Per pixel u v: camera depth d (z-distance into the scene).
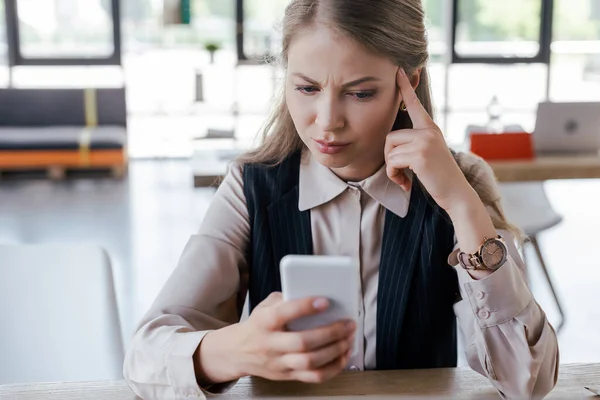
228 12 7.67
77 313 1.46
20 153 6.27
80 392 1.16
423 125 1.14
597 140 3.55
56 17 7.45
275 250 1.31
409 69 1.14
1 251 1.47
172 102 7.82
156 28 7.66
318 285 0.89
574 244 4.60
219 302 1.30
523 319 1.12
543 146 3.53
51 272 1.47
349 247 1.30
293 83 1.11
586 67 8.12
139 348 1.13
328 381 1.18
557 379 1.19
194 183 3.23
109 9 7.48
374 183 1.27
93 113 6.94
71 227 4.90
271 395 1.12
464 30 7.95
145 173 6.55
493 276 1.11
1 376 1.43
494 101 7.61
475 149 3.34
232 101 7.82
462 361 2.86
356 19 1.05
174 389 1.09
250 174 1.34
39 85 7.57
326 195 1.29
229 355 1.01
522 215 3.38
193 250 1.31
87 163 6.33
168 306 1.24
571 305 3.62
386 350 1.28
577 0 7.98
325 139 1.12
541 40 8.02
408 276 1.27
